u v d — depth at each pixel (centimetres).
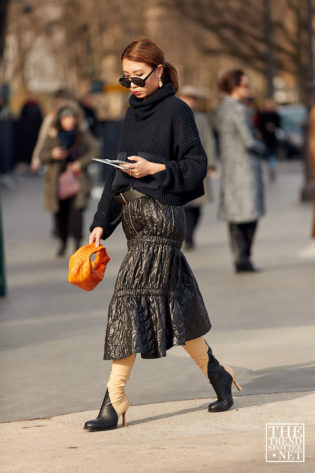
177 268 980
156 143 980
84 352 1365
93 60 9712
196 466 855
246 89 2064
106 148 4291
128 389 1147
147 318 963
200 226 3038
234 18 8744
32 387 1183
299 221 3041
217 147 6444
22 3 10250
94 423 980
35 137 5662
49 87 11906
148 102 983
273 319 1554
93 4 9750
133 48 976
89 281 995
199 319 996
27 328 1555
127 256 984
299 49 8719
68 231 2430
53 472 857
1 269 1881
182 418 1012
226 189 2036
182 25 9825
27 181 5222
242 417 1005
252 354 1302
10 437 976
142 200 983
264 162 6931
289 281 1934
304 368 1207
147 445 925
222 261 2262
